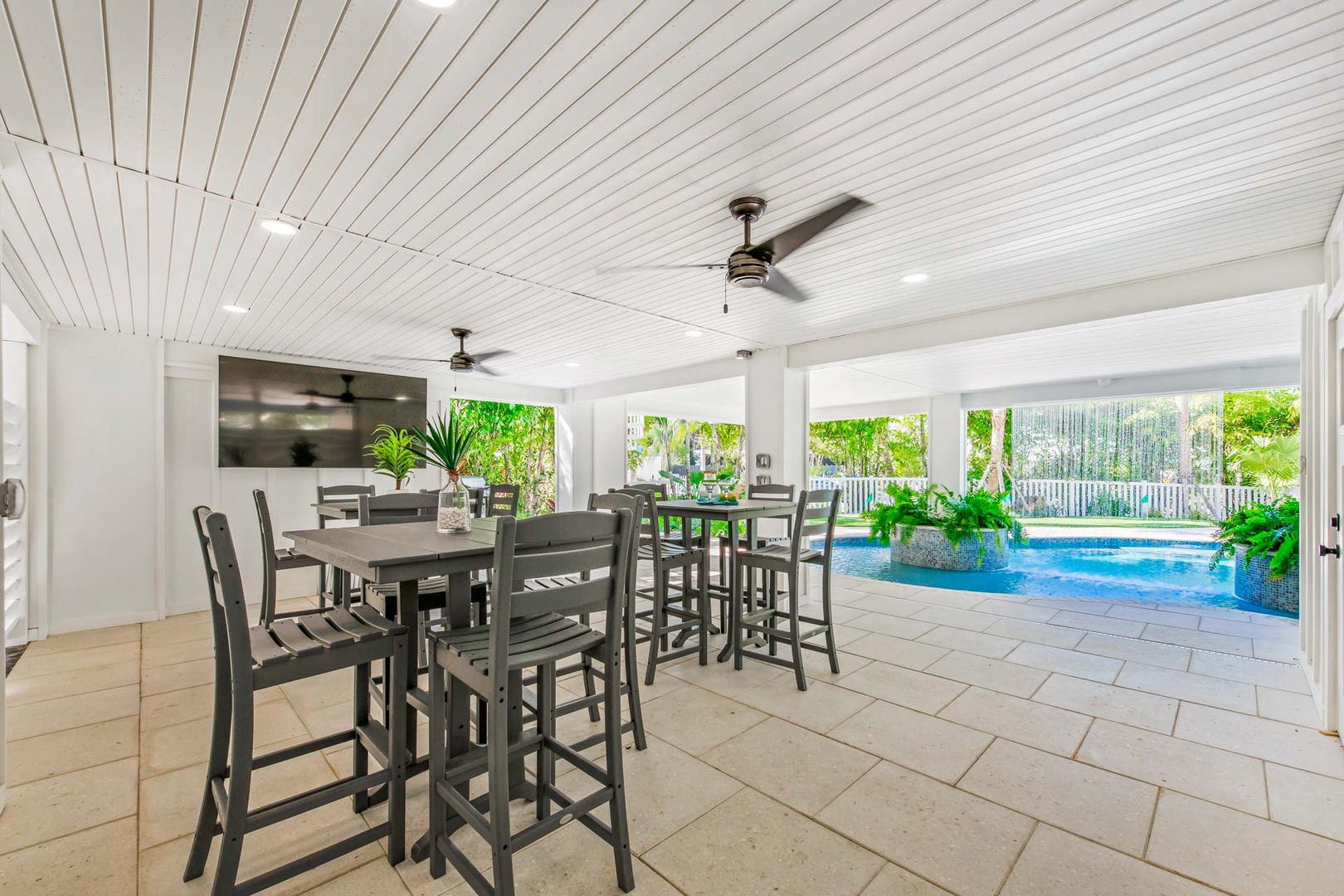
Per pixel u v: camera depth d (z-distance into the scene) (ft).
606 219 8.34
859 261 10.20
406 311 13.23
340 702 9.59
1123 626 13.94
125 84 5.26
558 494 26.66
